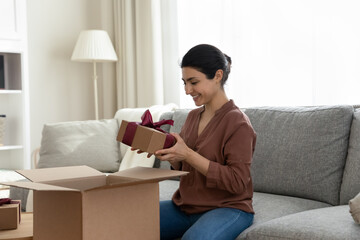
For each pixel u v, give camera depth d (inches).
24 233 69.4
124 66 170.1
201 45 74.0
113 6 175.5
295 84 129.3
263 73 135.9
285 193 92.0
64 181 64.6
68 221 56.7
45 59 173.3
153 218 62.2
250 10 137.7
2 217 71.4
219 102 75.9
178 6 156.9
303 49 127.3
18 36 151.3
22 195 110.7
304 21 126.7
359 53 116.6
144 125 69.2
